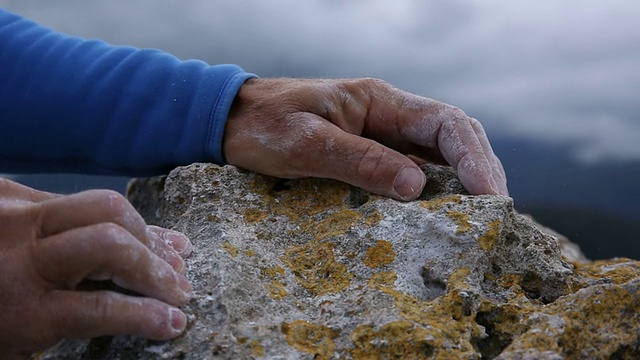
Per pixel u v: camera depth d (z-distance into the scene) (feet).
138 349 1.16
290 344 1.16
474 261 1.27
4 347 1.13
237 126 1.53
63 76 1.73
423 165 1.54
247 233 1.37
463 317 1.19
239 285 1.22
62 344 1.22
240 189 1.47
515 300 1.24
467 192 1.46
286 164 1.46
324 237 1.37
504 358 1.08
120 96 1.68
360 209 1.41
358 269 1.30
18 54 1.76
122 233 1.09
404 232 1.33
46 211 1.10
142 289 1.13
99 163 1.76
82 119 1.69
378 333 1.15
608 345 1.11
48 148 1.76
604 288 1.17
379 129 1.56
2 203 1.13
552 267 1.33
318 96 1.50
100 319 1.08
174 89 1.63
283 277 1.29
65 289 1.10
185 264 1.25
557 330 1.12
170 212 1.49
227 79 1.60
